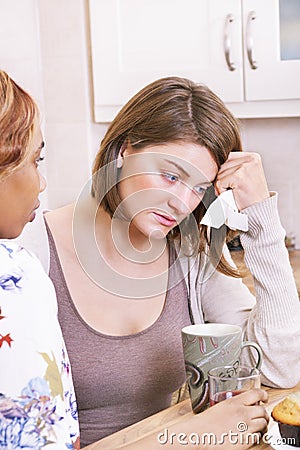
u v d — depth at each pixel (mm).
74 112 3014
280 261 1662
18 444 869
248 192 1657
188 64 2777
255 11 2662
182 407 1475
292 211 3230
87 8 2936
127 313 1651
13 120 969
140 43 2824
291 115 2732
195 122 1496
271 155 3229
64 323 1635
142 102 1527
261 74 2701
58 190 3092
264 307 1646
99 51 2877
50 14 2977
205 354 1383
